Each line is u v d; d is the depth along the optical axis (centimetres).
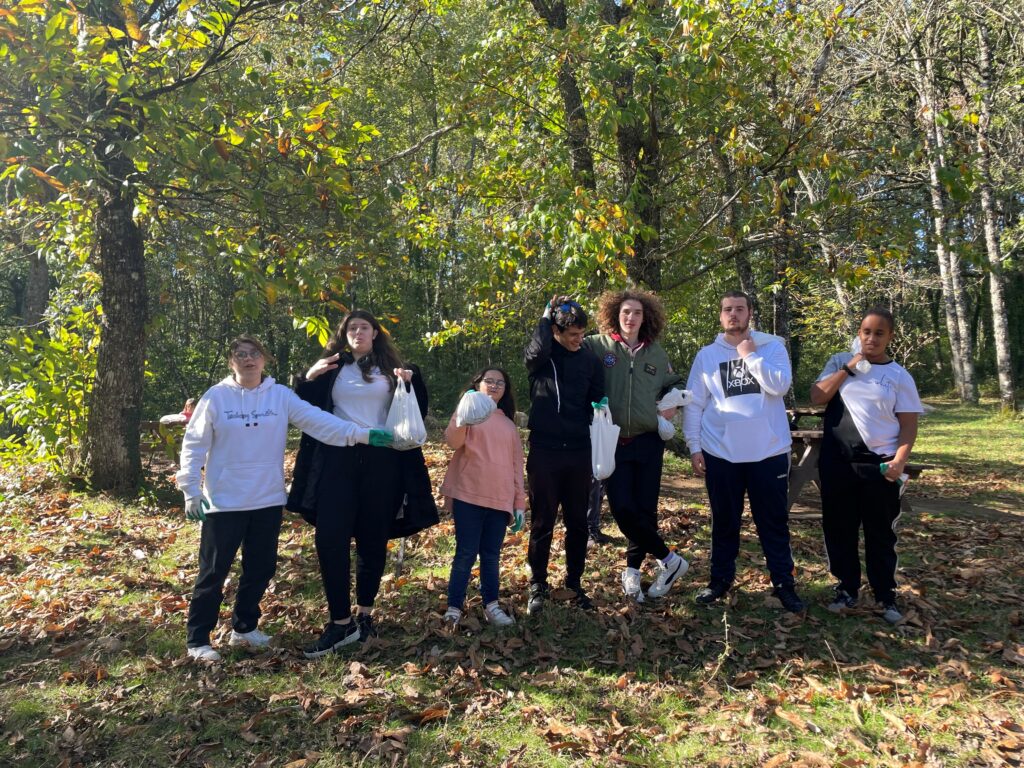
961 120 708
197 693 348
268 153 614
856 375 428
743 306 444
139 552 568
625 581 467
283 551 570
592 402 438
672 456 1046
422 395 424
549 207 670
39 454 779
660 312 464
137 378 770
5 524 649
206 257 736
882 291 1650
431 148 1783
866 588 488
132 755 300
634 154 836
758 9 729
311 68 876
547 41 737
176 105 557
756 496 442
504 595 476
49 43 498
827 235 819
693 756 300
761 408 438
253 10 771
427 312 2538
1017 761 293
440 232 986
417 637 411
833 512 441
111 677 367
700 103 712
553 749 304
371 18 948
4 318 1917
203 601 383
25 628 422
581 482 441
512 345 1822
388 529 408
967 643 407
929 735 313
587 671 372
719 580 456
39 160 526
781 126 719
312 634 420
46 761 295
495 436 429
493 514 433
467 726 322
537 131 837
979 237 786
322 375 413
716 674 369
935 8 1214
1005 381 1802
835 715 330
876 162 810
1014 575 528
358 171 749
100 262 765
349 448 396
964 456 1241
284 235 669
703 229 816
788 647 402
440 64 1038
